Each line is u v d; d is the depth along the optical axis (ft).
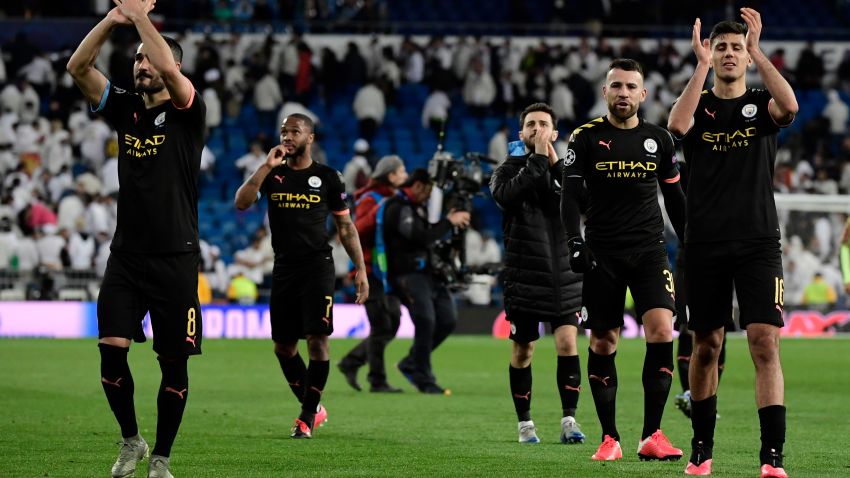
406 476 43.57
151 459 41.37
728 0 210.59
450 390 85.66
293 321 58.90
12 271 142.92
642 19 205.46
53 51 183.11
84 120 170.09
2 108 171.83
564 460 48.29
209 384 88.53
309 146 58.08
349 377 85.30
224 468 45.73
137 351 117.60
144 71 41.70
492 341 138.62
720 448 53.36
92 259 145.38
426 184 81.56
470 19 212.02
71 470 44.78
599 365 49.52
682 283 67.10
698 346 44.60
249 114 188.03
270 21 194.90
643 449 48.29
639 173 48.44
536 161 54.80
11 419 63.31
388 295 83.97
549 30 205.67
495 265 85.56
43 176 159.94
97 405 71.10
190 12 195.93
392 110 194.49
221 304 146.30
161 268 41.75
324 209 58.03
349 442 54.80
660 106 188.14
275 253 58.44
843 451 52.49
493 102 194.08
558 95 187.62
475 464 47.01
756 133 43.88
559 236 55.98
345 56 189.26
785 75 203.00
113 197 157.48
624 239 48.73
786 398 81.51
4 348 120.78
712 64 45.09
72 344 127.13
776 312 42.83
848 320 157.79
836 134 194.90
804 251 158.30
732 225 43.68
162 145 41.98
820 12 221.66
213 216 170.71
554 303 55.26
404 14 210.38
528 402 55.83
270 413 68.39
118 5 41.06
